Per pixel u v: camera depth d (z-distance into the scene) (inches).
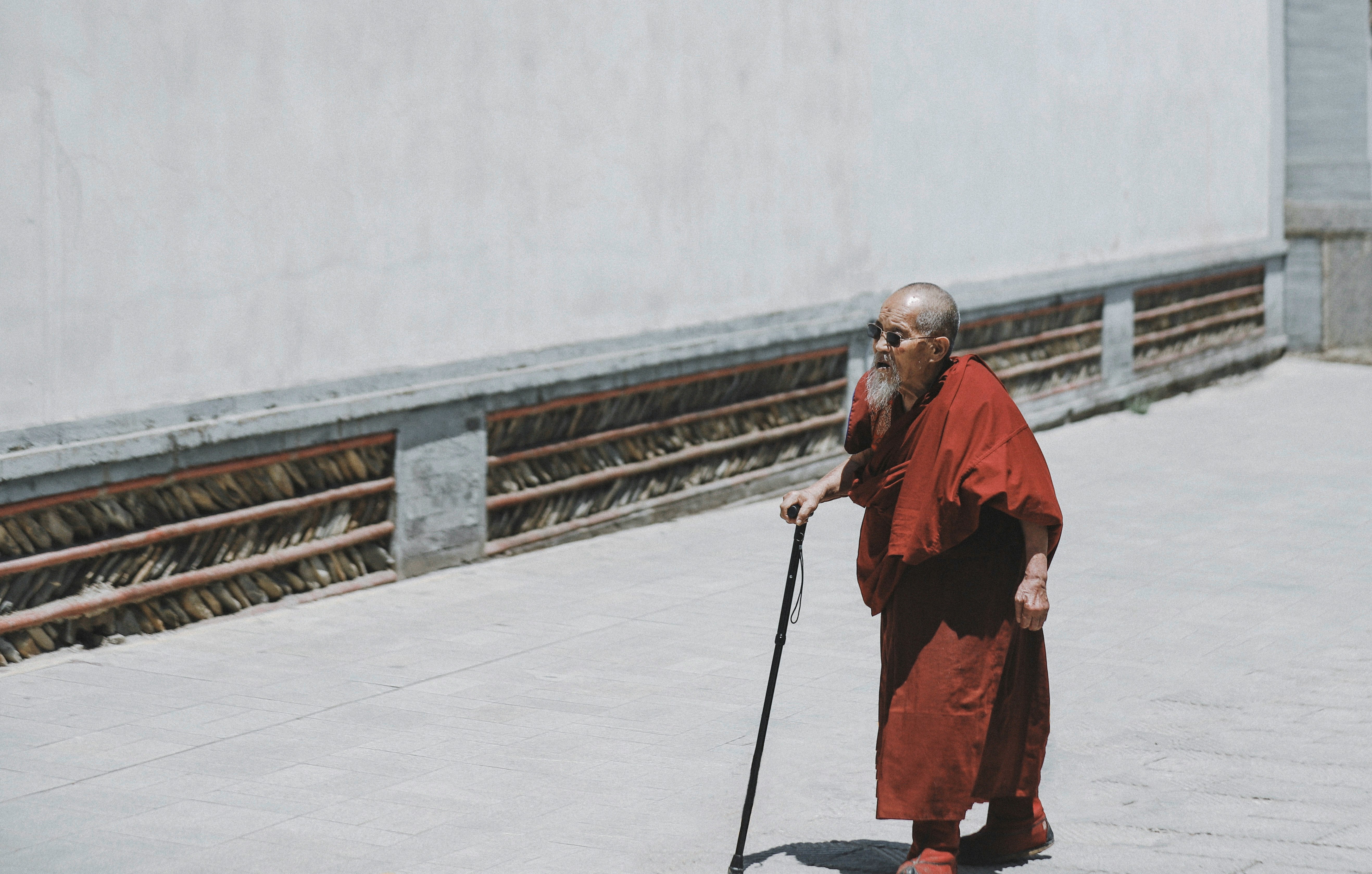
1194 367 797.9
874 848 233.0
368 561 404.8
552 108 441.7
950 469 206.1
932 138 608.1
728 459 520.7
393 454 405.4
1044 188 681.6
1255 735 287.4
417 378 406.0
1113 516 498.3
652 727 295.0
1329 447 627.5
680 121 487.8
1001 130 650.2
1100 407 723.4
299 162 375.6
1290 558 438.0
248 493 372.2
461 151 415.8
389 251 398.6
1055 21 681.6
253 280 367.2
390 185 397.7
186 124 350.6
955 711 209.5
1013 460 206.1
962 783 210.1
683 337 490.6
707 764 273.9
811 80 542.6
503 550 439.2
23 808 251.3
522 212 434.9
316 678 326.0
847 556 448.1
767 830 241.1
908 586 213.2
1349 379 829.2
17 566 324.2
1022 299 659.4
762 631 365.7
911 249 600.7
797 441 550.9
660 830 241.1
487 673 330.6
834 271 559.5
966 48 625.3
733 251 512.7
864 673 331.6
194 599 364.8
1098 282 711.1
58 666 330.6
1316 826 239.6
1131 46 737.6
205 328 358.0
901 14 586.2
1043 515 206.1
